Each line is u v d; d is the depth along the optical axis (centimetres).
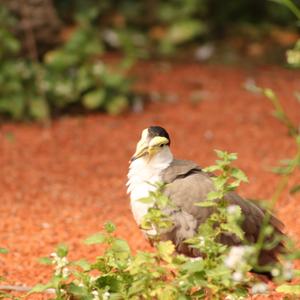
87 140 1662
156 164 940
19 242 1144
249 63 2173
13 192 1379
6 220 1238
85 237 1166
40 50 1852
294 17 2342
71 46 1831
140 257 746
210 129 1739
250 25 2336
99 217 1258
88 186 1418
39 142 1647
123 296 765
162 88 1967
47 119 1744
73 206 1316
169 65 2125
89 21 1897
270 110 1855
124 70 1997
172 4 2309
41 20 1831
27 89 1780
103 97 1806
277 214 1234
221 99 1919
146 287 742
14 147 1616
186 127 1747
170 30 2242
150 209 776
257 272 879
